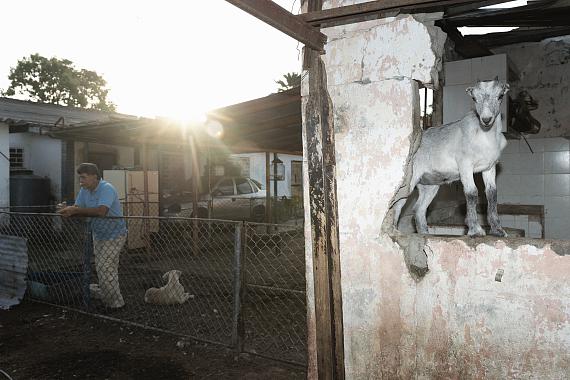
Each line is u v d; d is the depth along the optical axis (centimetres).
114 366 360
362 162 280
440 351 261
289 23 240
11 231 727
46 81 3366
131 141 1068
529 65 583
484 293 246
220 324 452
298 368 348
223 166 1661
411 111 265
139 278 655
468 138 263
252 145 1098
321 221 285
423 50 260
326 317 288
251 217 1275
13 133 1199
